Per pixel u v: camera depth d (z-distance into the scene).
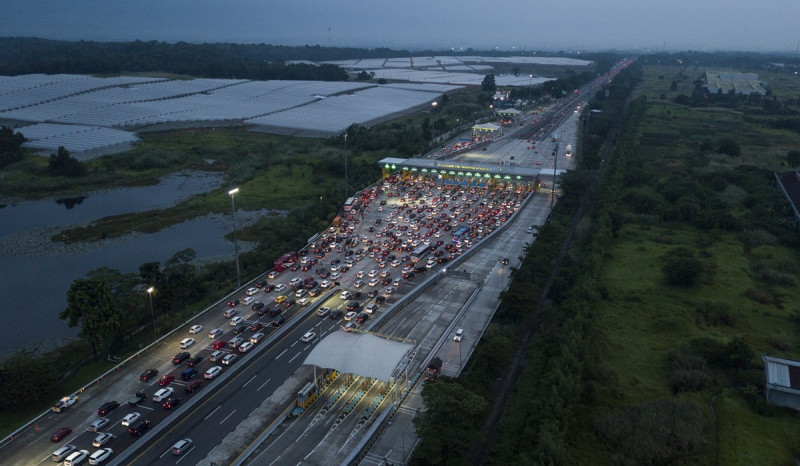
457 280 165.88
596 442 96.38
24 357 130.12
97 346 130.25
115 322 124.25
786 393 105.44
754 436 97.31
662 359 123.06
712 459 91.81
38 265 183.88
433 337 133.12
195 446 95.88
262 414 104.94
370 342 112.50
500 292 156.00
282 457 93.44
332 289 160.00
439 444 87.25
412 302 151.75
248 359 122.44
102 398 109.38
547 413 97.56
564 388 103.69
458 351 127.12
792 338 131.00
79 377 117.50
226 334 134.00
